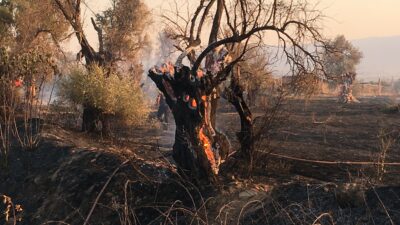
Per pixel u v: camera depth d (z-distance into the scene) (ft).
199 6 33.73
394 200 22.06
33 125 42.37
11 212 29.22
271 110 31.68
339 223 21.35
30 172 33.17
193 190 25.64
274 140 44.21
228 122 58.08
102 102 44.01
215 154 26.78
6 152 36.47
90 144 38.83
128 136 46.21
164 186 26.99
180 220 23.70
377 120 61.87
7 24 60.49
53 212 28.19
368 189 23.67
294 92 30.83
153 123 60.70
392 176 29.27
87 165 32.45
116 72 52.08
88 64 49.24
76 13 48.78
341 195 22.80
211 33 31.78
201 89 26.09
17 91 47.37
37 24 58.23
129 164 31.24
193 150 25.99
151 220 24.63
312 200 23.44
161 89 27.04
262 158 31.37
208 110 26.73
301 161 34.01
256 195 24.63
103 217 26.14
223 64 27.78
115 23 76.69
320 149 40.47
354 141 45.24
